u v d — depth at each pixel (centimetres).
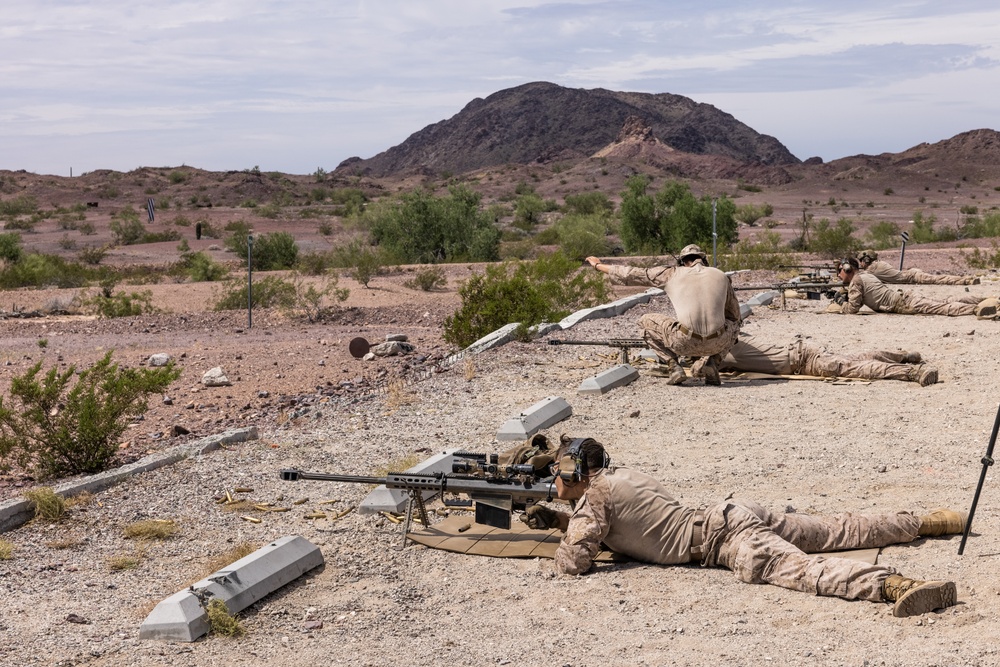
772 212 11169
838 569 555
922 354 1343
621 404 1085
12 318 2481
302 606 580
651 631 522
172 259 5584
